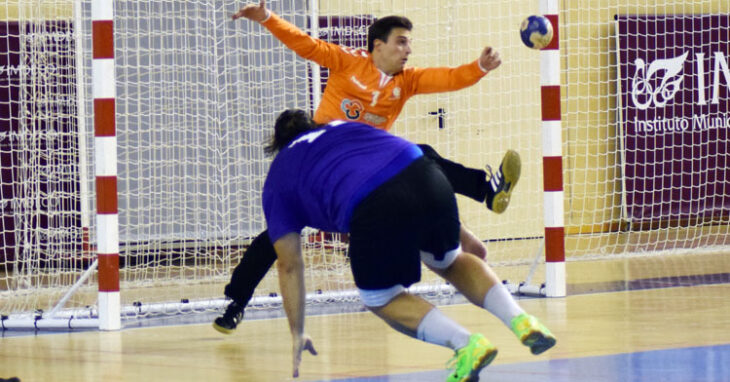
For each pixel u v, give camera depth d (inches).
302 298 414.3
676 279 871.1
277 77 1089.4
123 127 1075.3
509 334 597.0
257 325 680.4
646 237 1284.4
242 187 1093.8
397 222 387.9
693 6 1332.4
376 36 524.1
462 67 516.7
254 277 602.9
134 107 1076.5
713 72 1338.6
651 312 669.3
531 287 787.4
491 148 1206.9
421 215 390.3
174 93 1080.8
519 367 486.3
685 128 1325.0
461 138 1190.3
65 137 1034.1
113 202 676.1
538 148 1240.2
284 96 1025.5
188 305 767.7
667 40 1314.0
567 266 1008.2
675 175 1323.8
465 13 1178.0
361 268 394.0
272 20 509.4
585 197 1291.8
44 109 1035.9
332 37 1057.5
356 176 392.8
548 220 770.2
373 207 387.9
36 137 1044.5
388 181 390.6
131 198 1085.8
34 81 992.9
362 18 1080.2
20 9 968.9
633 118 1296.8
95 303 840.3
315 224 414.3
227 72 1079.6
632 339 560.1
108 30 661.3
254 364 527.5
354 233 392.5
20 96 978.1
